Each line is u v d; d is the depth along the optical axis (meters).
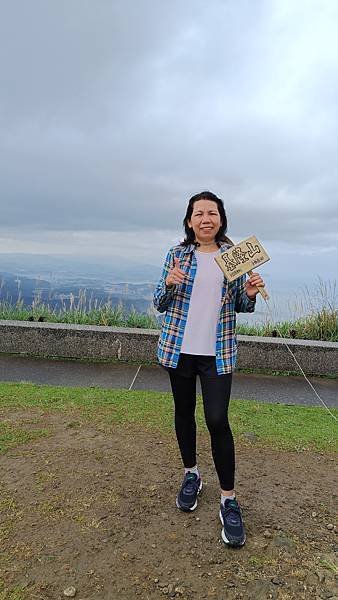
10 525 2.45
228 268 2.42
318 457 3.49
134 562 2.21
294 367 6.09
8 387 4.88
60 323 7.06
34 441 3.48
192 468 2.75
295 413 4.50
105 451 3.36
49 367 5.92
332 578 2.17
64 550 2.28
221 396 2.40
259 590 2.08
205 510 2.67
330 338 7.41
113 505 2.67
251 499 2.82
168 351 2.50
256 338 6.34
